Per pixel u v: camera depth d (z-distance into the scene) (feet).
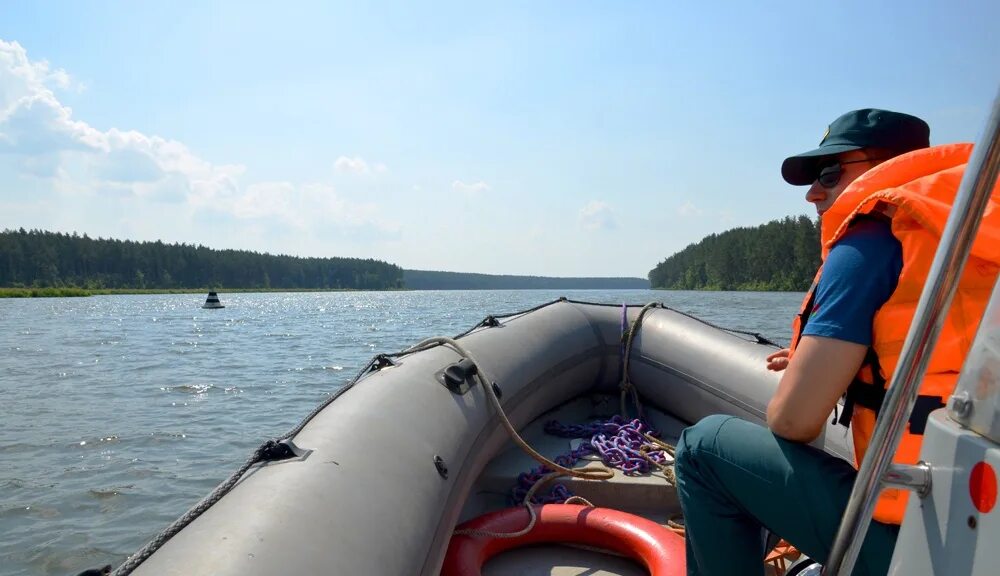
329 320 119.65
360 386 9.62
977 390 3.34
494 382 12.03
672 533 9.44
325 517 6.26
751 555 5.62
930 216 4.27
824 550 4.98
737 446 5.38
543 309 16.08
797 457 5.06
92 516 20.45
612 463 12.17
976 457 3.18
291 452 7.24
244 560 5.29
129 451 27.09
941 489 3.42
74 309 171.01
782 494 5.09
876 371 4.65
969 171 3.39
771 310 119.75
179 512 20.79
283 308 184.96
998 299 3.36
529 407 13.25
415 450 8.48
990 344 3.32
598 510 10.01
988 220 4.15
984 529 3.07
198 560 5.22
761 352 13.44
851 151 5.59
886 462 3.66
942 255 3.49
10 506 21.16
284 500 6.23
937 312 3.52
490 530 9.70
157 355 61.05
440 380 10.66
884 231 4.58
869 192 4.74
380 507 7.00
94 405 36.47
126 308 179.73
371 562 6.24
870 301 4.49
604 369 15.55
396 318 126.52
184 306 195.52
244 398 38.63
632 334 15.38
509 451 12.59
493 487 11.62
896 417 3.66
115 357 59.31
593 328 15.76
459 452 9.58
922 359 3.58
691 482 5.71
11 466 25.11
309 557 5.67
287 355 61.16
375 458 7.70
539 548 10.02
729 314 105.29
